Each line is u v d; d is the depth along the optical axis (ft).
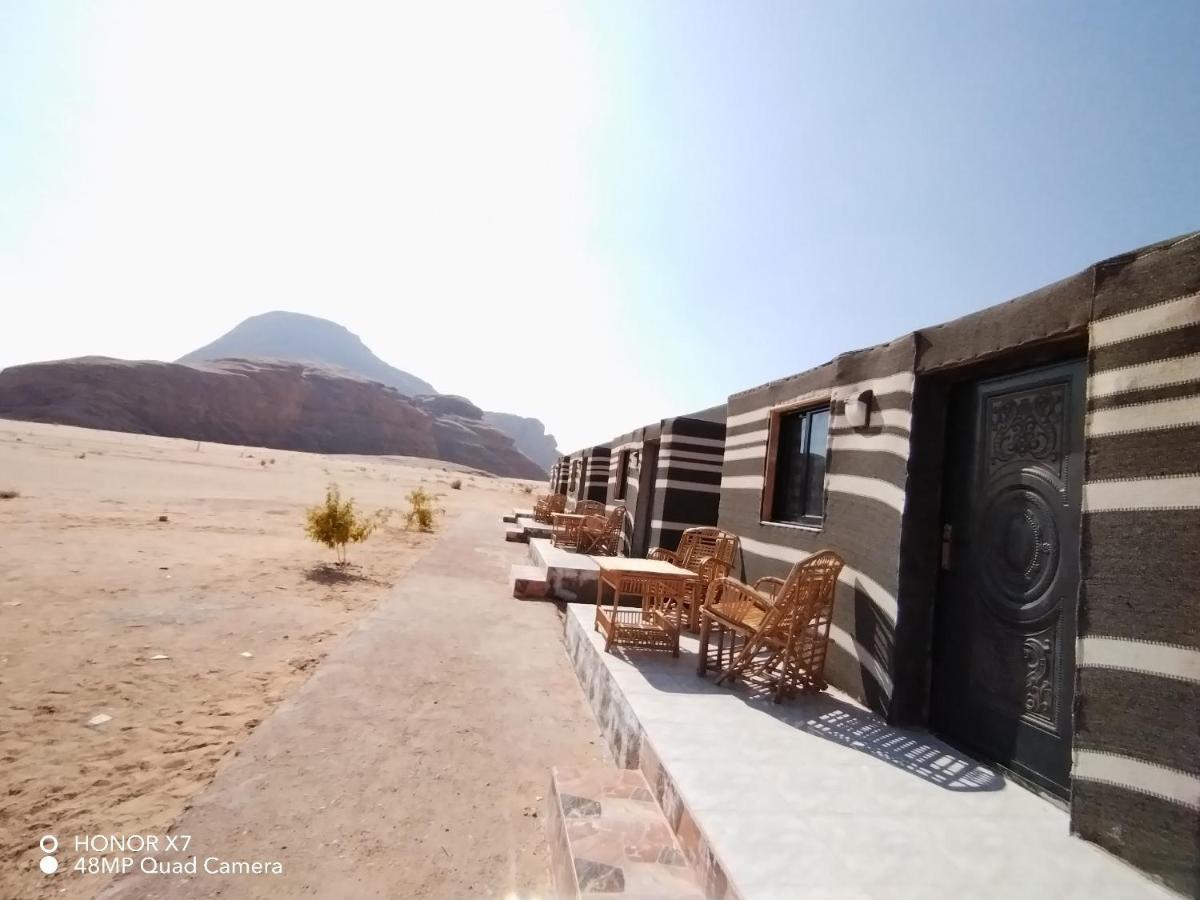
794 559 16.55
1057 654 9.18
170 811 9.30
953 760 10.28
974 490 11.39
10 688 13.14
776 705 12.37
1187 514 6.98
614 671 13.82
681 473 30.04
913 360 12.34
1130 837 7.13
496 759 11.91
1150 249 7.75
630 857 7.52
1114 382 8.05
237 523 43.80
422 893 7.88
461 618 22.40
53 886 7.54
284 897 7.59
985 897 6.41
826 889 6.30
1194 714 6.68
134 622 18.57
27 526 32.78
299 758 11.12
